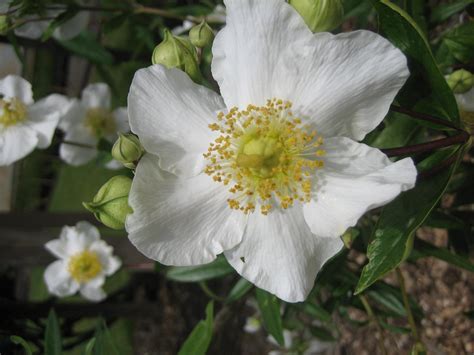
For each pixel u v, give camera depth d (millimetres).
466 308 221
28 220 259
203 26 120
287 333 250
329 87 96
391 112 122
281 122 102
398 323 241
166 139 104
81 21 193
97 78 367
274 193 105
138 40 278
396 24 96
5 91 195
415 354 132
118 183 107
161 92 103
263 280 104
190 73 107
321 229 100
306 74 97
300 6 98
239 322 312
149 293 387
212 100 106
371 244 98
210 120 105
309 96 98
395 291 164
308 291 103
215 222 106
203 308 353
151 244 102
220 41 100
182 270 181
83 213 265
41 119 197
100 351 133
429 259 235
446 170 99
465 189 137
